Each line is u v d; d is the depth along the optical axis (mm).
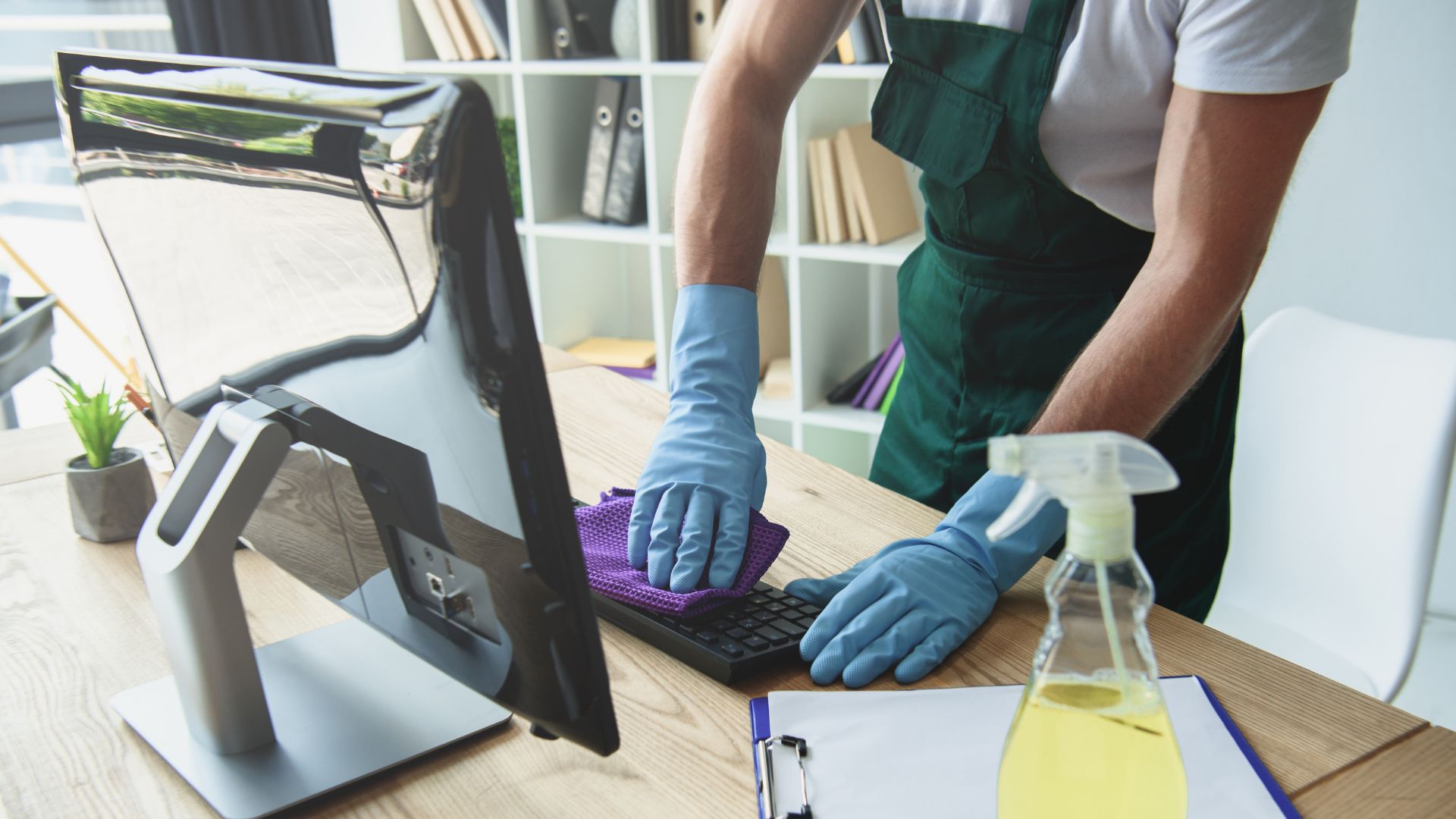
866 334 2875
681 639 819
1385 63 2062
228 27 2738
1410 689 2104
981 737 706
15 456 1277
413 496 604
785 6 1159
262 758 709
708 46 2600
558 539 546
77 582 978
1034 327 1224
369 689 787
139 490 1055
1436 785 663
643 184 2844
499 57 2908
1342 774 676
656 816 657
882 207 2516
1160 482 456
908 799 645
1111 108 1059
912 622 814
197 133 617
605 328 3279
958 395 1306
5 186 2887
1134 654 474
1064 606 478
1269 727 723
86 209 788
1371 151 2121
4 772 716
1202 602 1275
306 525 731
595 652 580
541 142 2926
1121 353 885
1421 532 1264
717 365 1083
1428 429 1275
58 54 742
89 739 750
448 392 541
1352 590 1331
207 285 681
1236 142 863
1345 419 1369
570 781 695
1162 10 991
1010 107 1104
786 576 953
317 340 609
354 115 521
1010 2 1102
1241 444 1474
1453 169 2049
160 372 801
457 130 483
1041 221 1169
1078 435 461
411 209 506
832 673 790
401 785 697
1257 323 2350
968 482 1310
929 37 1164
